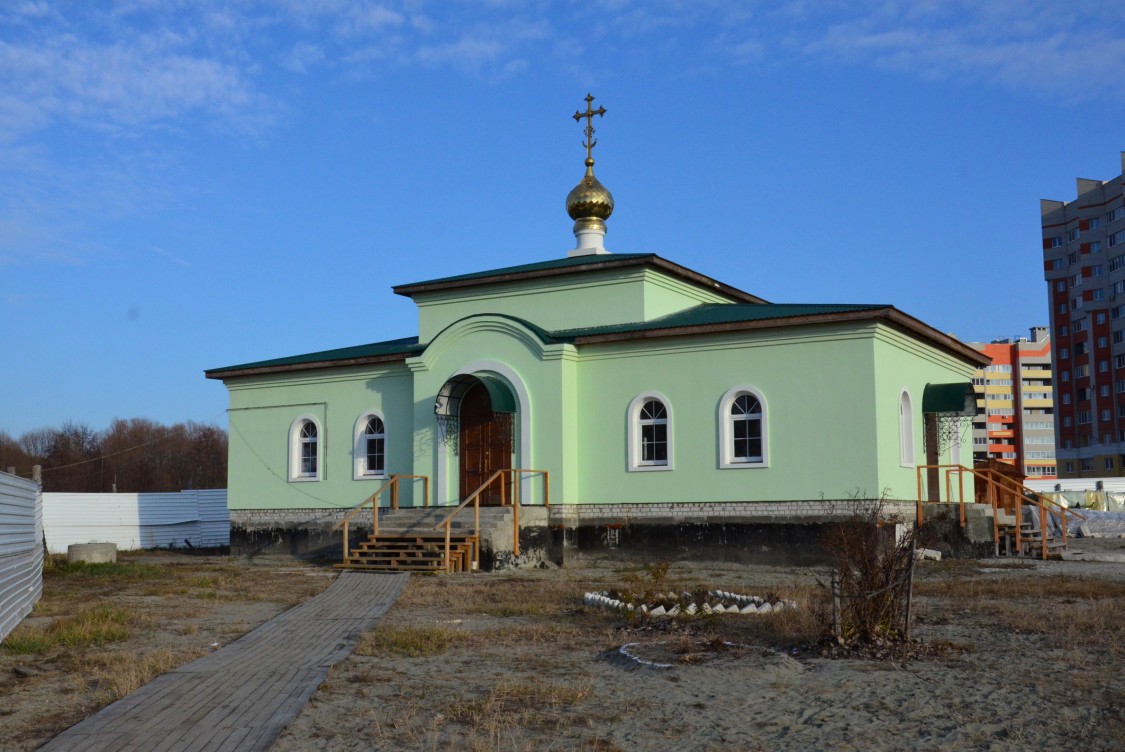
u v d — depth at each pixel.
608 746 8.07
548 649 12.22
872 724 8.54
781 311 24.14
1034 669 10.39
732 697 9.50
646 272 25.41
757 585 18.56
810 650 11.49
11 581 14.13
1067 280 94.81
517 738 8.31
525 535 23.86
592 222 29.62
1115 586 17.20
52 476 78.12
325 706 9.50
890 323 22.55
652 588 17.19
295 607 16.73
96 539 33.78
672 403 24.11
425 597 17.86
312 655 12.02
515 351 25.52
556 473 24.70
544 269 26.17
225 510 37.34
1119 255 89.44
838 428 22.19
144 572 23.12
